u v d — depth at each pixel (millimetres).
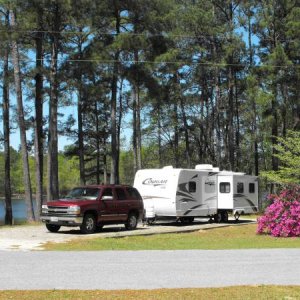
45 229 21422
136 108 40156
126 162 68750
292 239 18328
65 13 27297
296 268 10812
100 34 29719
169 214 23781
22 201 77500
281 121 41031
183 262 11570
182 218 25406
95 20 28172
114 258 12227
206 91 44312
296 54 36438
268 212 20062
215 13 38781
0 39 26766
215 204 26578
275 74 35344
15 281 9336
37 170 29766
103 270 10492
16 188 74438
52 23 28156
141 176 24594
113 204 20359
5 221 34844
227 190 26609
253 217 31984
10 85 32844
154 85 30594
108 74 29375
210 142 46719
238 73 41000
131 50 29062
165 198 23797
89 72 28266
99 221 19719
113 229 21516
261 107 35875
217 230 22250
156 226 23766
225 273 10188
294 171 24625
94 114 45375
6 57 30891
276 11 37281
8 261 11719
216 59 38406
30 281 9344
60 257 12406
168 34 31094
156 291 8555
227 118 44312
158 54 30594
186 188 24422
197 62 38781
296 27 35531
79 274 10039
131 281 9359
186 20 36406
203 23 36625
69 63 27906
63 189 75125
